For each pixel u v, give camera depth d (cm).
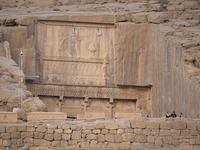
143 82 7406
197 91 6122
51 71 7369
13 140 4200
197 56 6506
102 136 4312
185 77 6431
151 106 7275
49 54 7419
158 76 7100
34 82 7200
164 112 6812
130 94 7450
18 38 7194
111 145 4306
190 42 6712
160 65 7044
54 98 7344
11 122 4412
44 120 4547
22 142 4219
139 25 7438
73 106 7381
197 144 4328
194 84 6212
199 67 6469
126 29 7425
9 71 6100
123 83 7375
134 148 4116
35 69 7200
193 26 7350
